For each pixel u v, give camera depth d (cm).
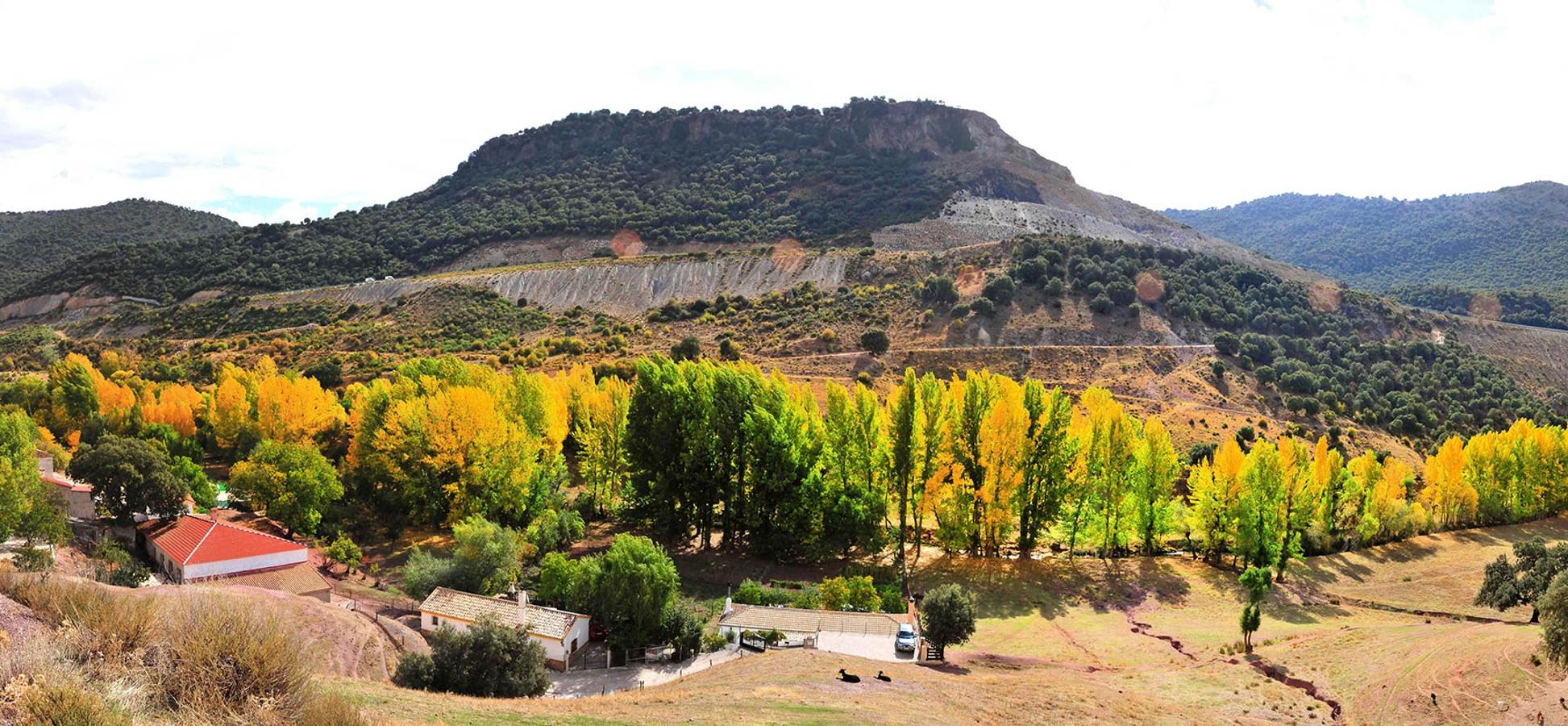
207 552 5088
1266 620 5853
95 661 1644
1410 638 4816
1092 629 5459
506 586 5588
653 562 4844
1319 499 7850
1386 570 7319
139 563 5297
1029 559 7081
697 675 3975
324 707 1733
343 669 3353
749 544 7056
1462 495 8706
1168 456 7288
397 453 7256
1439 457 8844
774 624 5025
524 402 8094
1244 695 4062
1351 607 6341
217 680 1683
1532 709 3609
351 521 7150
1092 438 7238
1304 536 7738
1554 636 3847
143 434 9062
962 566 6806
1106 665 4700
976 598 6053
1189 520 7681
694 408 6944
